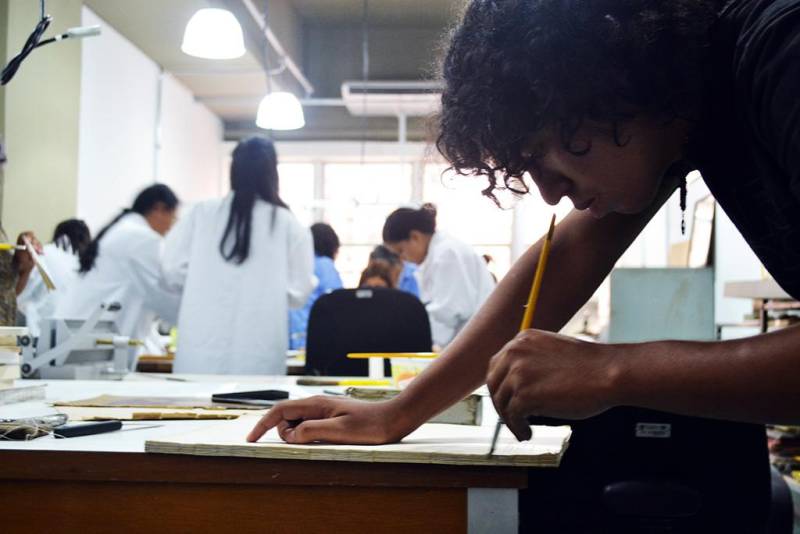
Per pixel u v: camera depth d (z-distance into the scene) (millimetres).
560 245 1062
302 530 881
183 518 890
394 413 973
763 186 815
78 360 2133
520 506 1021
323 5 9125
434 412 995
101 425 1048
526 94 749
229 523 885
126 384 1866
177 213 3775
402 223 3824
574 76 722
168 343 4586
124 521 895
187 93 8727
